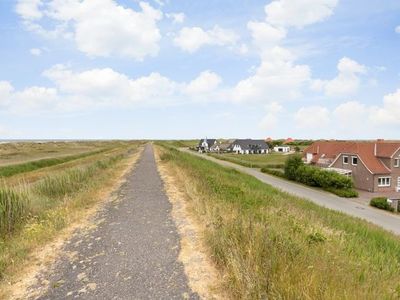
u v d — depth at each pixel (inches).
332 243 243.4
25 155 1950.1
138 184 625.0
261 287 154.6
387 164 1285.7
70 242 274.4
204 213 345.4
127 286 189.2
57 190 488.4
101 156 1624.0
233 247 204.7
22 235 283.0
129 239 279.7
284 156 2883.9
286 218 309.3
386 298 145.5
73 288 188.5
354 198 1055.0
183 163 951.0
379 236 418.3
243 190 499.5
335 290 140.9
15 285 193.5
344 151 1428.4
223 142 4286.4
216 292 177.6
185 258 230.2
